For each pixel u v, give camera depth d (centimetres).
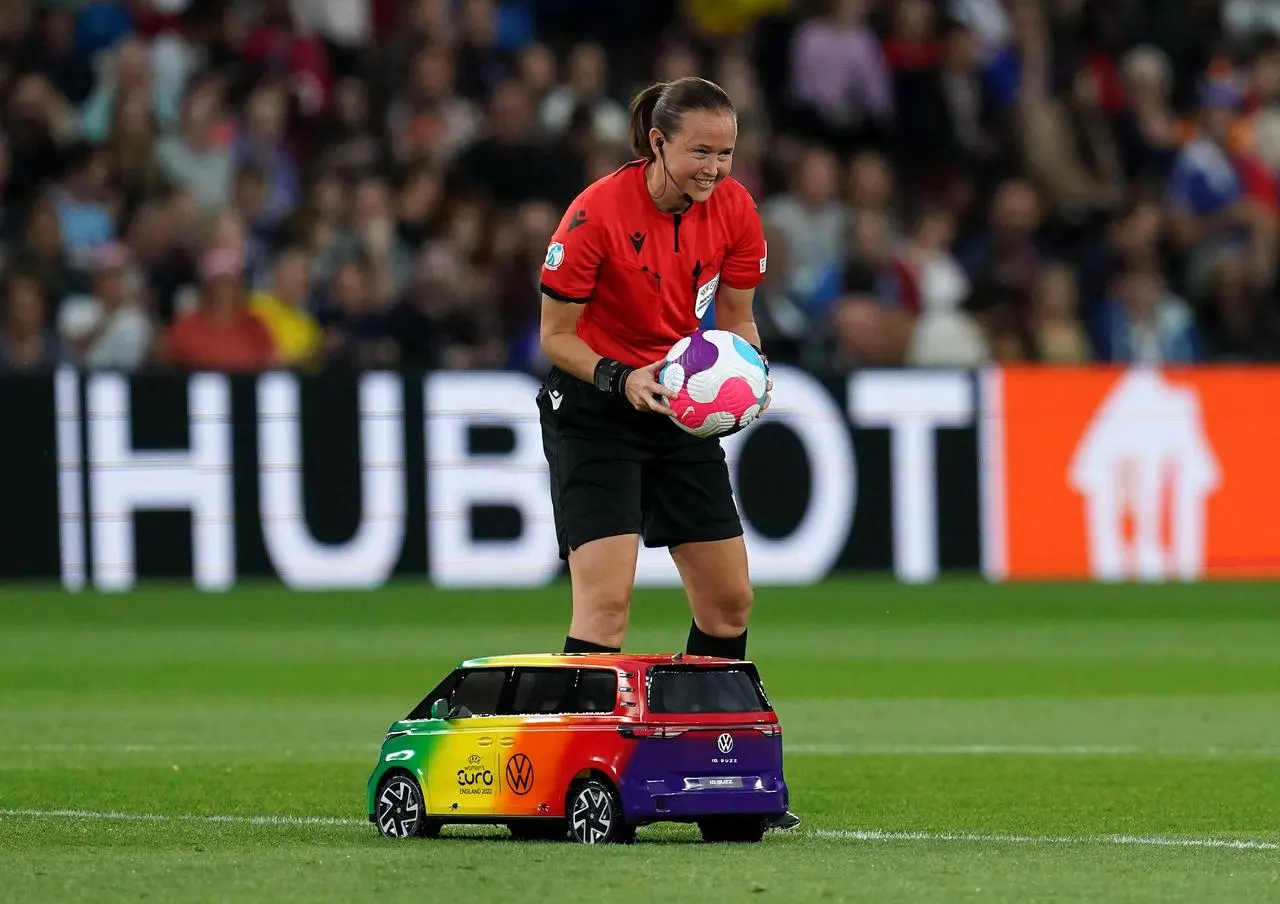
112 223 7388
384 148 7781
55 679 4781
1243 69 9331
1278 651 5381
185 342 6775
